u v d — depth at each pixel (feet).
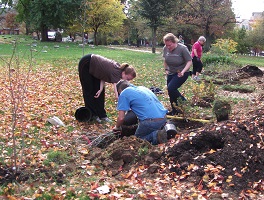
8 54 54.80
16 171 11.23
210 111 20.48
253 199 9.77
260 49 129.80
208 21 93.40
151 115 14.08
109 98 24.59
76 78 35.17
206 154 11.61
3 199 9.75
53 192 10.21
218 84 33.76
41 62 47.67
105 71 17.43
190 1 93.91
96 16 111.55
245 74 38.42
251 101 24.00
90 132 16.40
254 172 10.84
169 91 19.72
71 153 13.26
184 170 11.27
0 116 18.72
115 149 12.56
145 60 60.59
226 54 52.39
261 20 121.08
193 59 34.94
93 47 90.63
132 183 10.70
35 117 18.74
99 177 11.32
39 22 102.12
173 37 19.58
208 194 10.02
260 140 11.89
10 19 145.18
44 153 13.33
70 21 109.09
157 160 12.05
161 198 9.78
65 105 22.25
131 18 140.26
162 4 81.82
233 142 11.82
